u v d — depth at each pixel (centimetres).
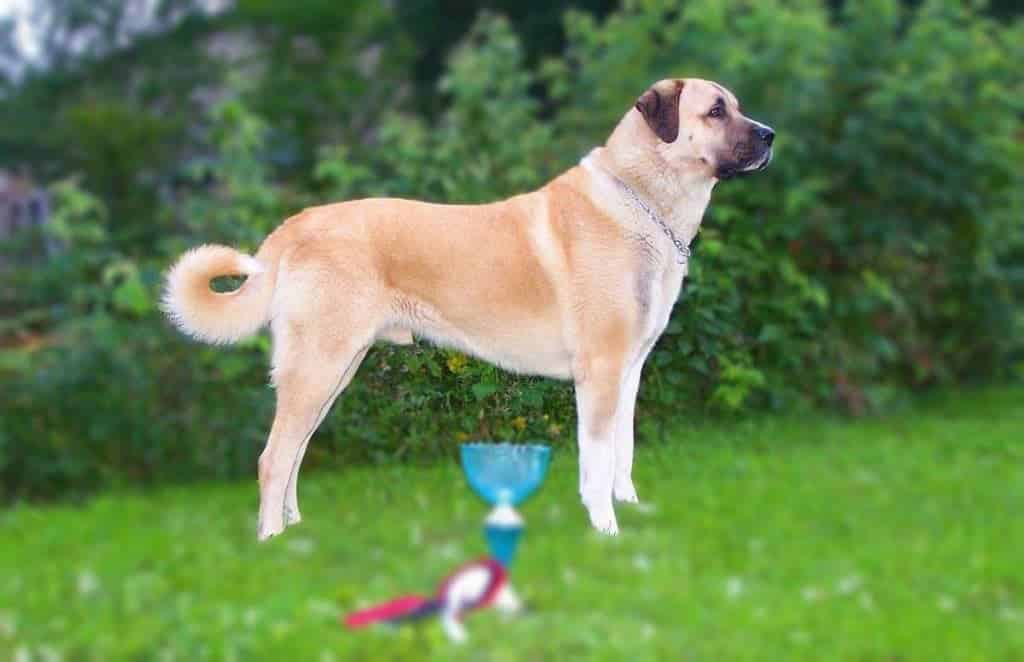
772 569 543
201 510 690
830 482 732
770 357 959
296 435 606
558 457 702
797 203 995
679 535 600
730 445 825
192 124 1500
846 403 1019
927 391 1171
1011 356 1269
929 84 1102
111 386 805
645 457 769
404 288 616
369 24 1571
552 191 633
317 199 987
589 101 1191
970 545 582
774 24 1084
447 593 463
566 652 438
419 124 1088
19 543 607
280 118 1464
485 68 1127
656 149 613
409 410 720
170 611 479
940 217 1145
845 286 1042
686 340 784
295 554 568
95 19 1659
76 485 791
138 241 1091
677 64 1159
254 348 855
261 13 1551
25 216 1325
